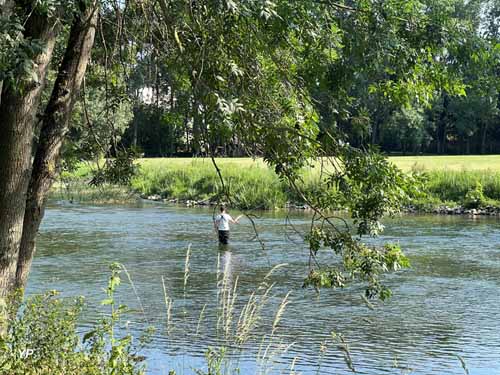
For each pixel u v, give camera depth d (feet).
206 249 87.35
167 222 116.47
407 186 25.49
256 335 47.80
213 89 24.11
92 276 68.28
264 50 26.50
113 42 31.53
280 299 59.47
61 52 33.63
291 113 26.66
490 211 137.08
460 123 307.58
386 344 46.93
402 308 57.16
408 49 25.45
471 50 25.66
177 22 25.61
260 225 112.78
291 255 81.76
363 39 24.81
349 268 25.96
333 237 26.32
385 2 25.48
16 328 19.85
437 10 26.04
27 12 22.79
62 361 19.29
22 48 17.92
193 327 48.75
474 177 146.82
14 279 24.11
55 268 72.69
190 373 38.37
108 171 31.17
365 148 25.34
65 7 20.24
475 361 43.47
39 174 25.66
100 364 19.31
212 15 23.48
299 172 27.66
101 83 33.01
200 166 165.17
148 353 42.16
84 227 108.88
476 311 56.34
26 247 25.39
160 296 59.31
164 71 28.04
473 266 76.18
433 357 44.04
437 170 154.81
